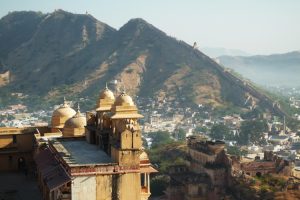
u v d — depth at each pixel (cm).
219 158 13400
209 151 13612
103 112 4944
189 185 13050
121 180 3884
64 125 5738
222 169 13175
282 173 13400
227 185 13100
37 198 4653
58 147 4572
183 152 17025
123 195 3888
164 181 14300
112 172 3859
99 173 3822
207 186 12988
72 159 4041
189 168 14762
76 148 4553
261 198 11719
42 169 4325
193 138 14938
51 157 4531
